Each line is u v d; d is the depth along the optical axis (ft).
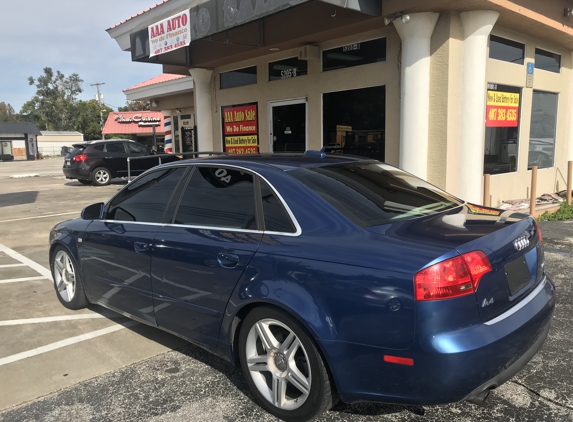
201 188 11.53
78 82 321.11
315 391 8.63
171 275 11.19
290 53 31.63
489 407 9.67
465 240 8.25
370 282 7.95
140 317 12.50
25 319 14.99
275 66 32.89
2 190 53.98
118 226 13.08
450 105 23.41
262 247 9.45
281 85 32.58
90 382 11.08
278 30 28.99
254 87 34.83
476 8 22.40
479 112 23.98
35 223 31.86
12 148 193.47
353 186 10.43
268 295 9.01
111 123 117.91
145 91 58.39
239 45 31.30
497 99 27.99
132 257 12.29
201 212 11.20
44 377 11.34
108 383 11.03
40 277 19.54
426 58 23.39
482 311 7.93
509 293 8.65
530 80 30.45
